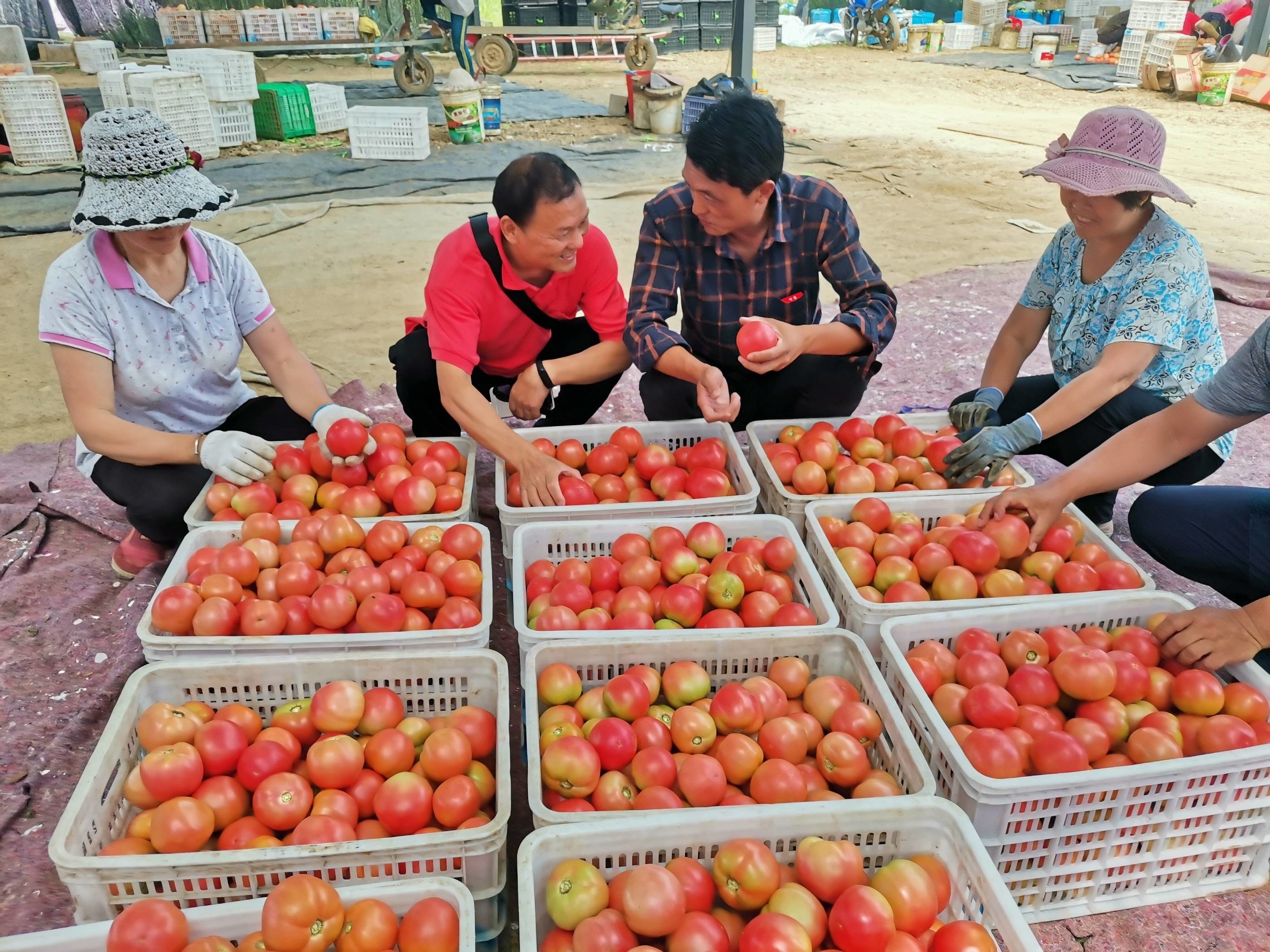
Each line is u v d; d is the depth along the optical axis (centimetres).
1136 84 1491
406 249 722
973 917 175
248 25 1404
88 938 160
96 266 286
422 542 271
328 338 548
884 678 232
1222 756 196
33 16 1756
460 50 1326
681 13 1884
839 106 1347
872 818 181
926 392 468
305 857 176
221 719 209
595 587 261
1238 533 270
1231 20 1418
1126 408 315
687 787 197
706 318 347
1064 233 327
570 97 1398
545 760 198
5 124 936
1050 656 232
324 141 1108
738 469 311
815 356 352
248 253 713
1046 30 1902
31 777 241
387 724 214
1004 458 293
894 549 270
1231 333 550
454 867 184
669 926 163
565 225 278
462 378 310
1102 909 208
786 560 264
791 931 158
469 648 234
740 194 271
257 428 338
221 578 244
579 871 171
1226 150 1066
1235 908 210
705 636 230
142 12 1750
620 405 461
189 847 185
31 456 404
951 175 959
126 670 272
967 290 620
